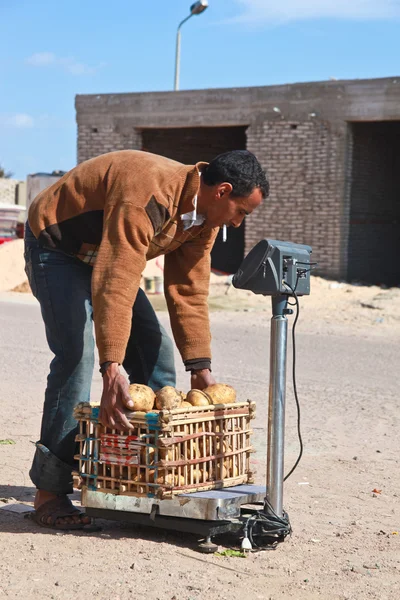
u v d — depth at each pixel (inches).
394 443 265.0
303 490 210.4
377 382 372.5
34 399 312.0
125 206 156.3
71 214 166.4
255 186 162.6
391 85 742.5
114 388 155.6
